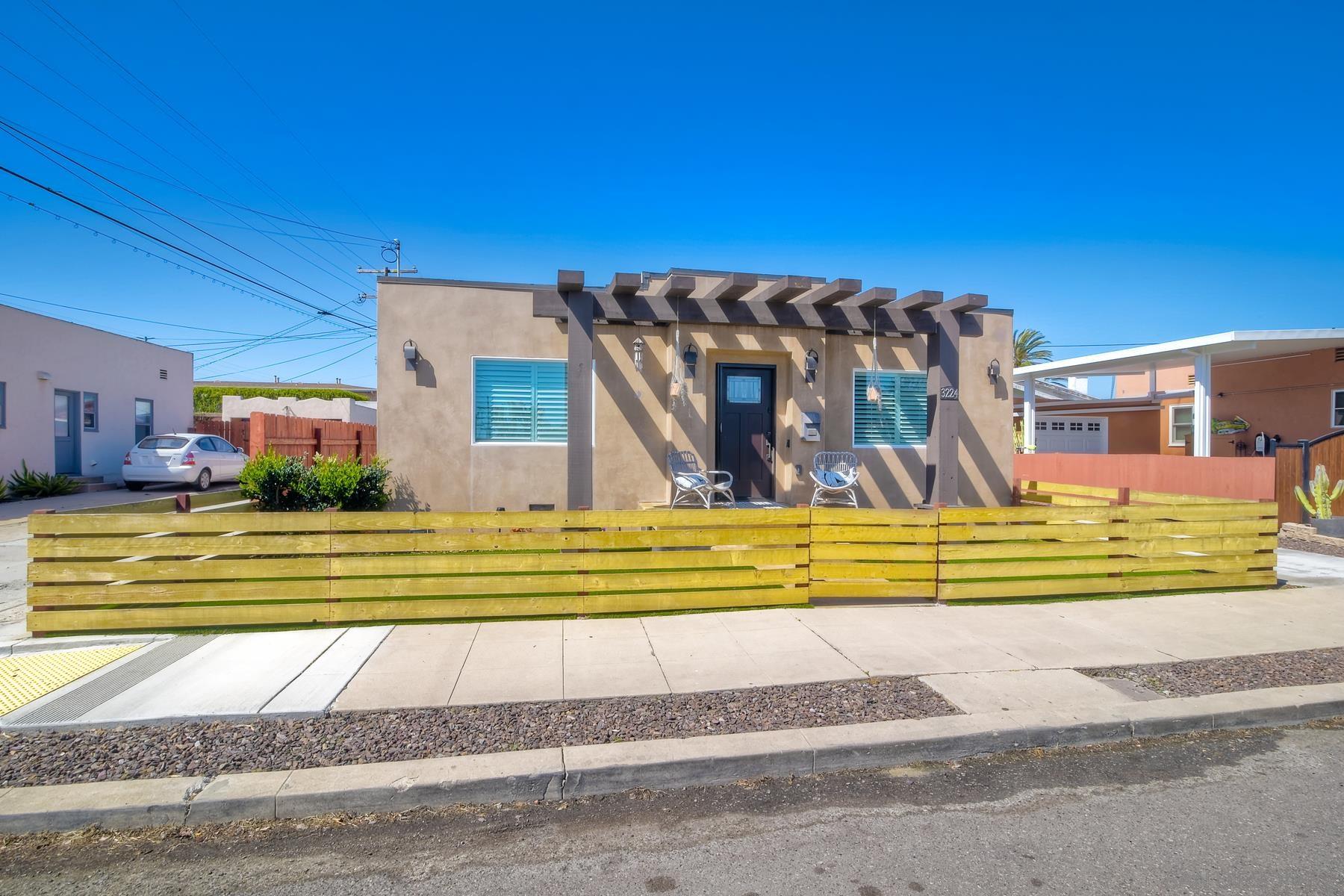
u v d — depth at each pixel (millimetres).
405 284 9828
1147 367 21453
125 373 19469
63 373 17125
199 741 4219
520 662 5477
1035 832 3578
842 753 4215
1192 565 7953
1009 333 11758
